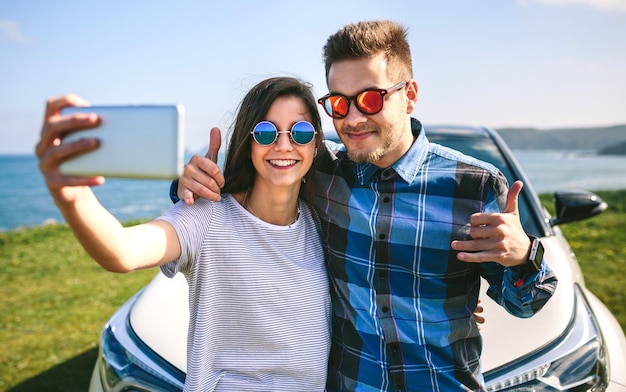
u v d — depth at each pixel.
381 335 1.44
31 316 4.52
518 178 2.66
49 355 3.63
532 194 2.58
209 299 1.37
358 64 1.43
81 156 0.90
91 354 3.64
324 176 1.61
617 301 4.25
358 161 1.46
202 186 1.37
